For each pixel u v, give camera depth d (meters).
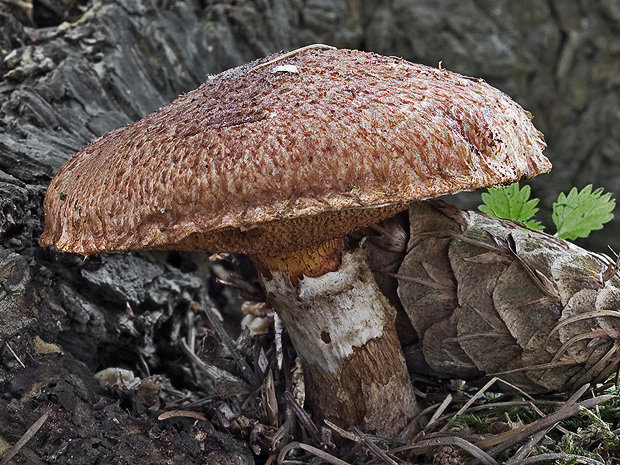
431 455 0.17
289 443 0.17
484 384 0.18
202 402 0.18
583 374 0.17
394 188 0.14
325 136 0.14
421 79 0.16
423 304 0.17
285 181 0.14
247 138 0.15
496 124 0.15
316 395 0.17
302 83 0.15
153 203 0.15
